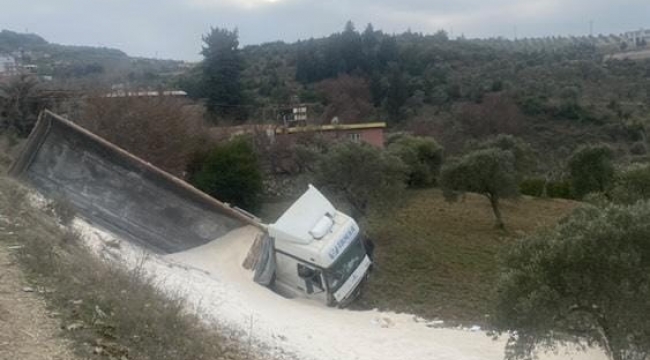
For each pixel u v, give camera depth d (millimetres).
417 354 13234
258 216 31484
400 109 76375
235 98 63656
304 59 89000
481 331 15438
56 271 9148
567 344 12570
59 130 19266
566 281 10195
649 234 9930
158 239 19062
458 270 22312
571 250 10094
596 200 15172
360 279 18172
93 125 29672
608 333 10219
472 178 29250
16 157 20609
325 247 17516
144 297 9469
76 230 13664
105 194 19281
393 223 29516
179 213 19656
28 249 9703
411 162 40312
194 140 33000
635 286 9922
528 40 157500
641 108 70000
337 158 27391
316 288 17609
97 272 9859
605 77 83625
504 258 11484
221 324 11195
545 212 33188
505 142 38562
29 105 35062
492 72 87688
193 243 19562
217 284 15773
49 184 19234
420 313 17484
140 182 19469
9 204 12547
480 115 67375
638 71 85375
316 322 14867
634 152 58875
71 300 8352
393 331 15062
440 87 80625
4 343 6980
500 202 35000
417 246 25750
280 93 77500
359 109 73875
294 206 18734
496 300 10812
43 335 7363
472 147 45062
